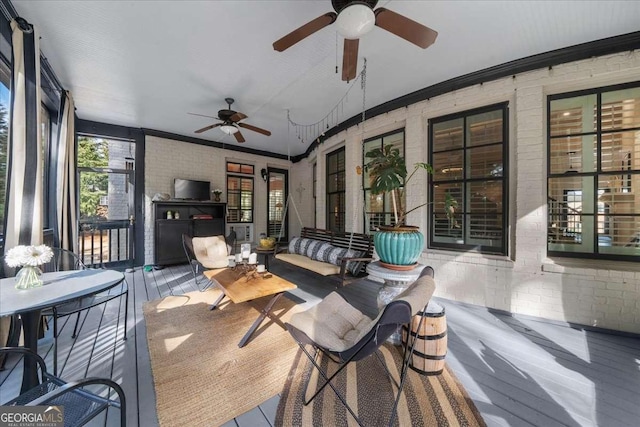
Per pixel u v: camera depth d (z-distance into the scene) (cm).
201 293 329
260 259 552
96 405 105
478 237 302
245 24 212
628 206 236
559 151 258
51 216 334
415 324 174
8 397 150
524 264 262
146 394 150
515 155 272
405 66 273
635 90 230
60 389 85
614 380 166
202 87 321
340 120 443
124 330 220
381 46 239
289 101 363
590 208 248
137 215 473
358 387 158
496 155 288
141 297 314
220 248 415
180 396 148
